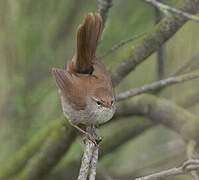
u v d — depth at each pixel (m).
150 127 11.16
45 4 11.09
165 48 10.52
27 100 10.88
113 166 12.24
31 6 11.08
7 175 10.15
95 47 7.13
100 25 7.01
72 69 7.63
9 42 11.10
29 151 10.02
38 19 11.05
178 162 11.57
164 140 12.18
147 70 11.45
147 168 11.88
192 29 10.49
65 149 9.38
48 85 10.98
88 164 6.16
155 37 8.30
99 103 7.22
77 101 7.30
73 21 11.33
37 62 11.06
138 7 10.40
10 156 11.48
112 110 7.40
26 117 11.12
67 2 11.22
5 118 11.31
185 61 10.84
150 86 8.83
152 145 12.40
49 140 9.38
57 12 11.23
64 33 11.37
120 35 10.19
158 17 8.93
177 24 8.13
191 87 11.91
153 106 10.20
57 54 11.25
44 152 9.46
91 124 7.66
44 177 10.19
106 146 11.18
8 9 11.08
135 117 11.74
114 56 10.35
